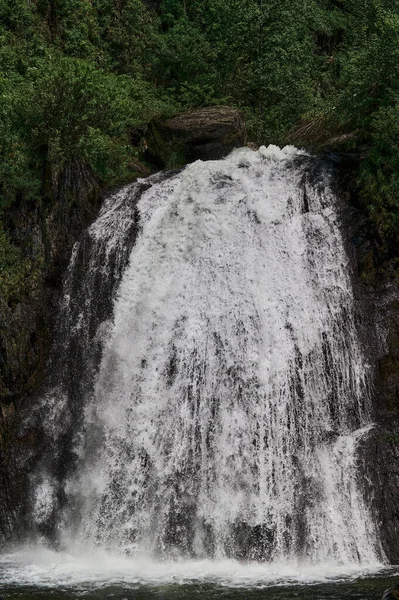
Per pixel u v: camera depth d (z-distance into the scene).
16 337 17.14
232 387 15.74
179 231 18.03
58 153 19.02
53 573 13.39
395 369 15.82
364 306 16.47
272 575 13.08
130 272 17.86
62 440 16.36
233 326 16.38
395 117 17.83
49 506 15.77
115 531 14.98
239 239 17.61
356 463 14.79
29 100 19.28
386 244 17.00
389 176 17.53
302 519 14.32
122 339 16.97
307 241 17.39
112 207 19.14
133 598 11.73
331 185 18.17
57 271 18.25
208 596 11.76
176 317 16.77
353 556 14.08
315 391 15.60
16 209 18.30
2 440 16.47
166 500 14.86
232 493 14.72
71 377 17.03
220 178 18.77
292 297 16.56
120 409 16.14
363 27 25.20
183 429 15.52
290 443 15.09
